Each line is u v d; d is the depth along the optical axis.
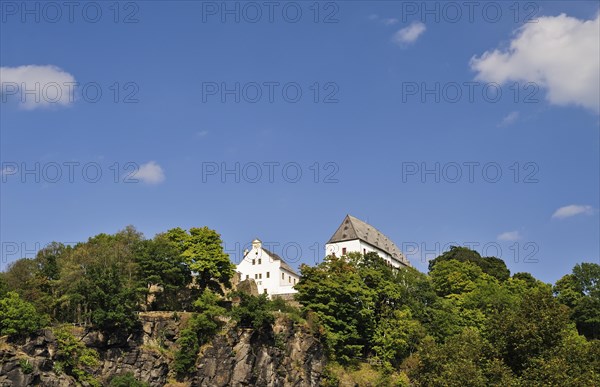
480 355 118.88
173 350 154.25
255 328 159.38
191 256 175.38
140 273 168.38
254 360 156.75
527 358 113.56
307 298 174.88
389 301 187.00
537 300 119.50
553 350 113.19
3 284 158.38
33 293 158.62
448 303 199.00
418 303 190.50
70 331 147.38
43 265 174.62
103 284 152.75
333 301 172.00
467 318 198.12
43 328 143.00
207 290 166.50
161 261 169.25
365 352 174.88
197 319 155.12
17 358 136.12
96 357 146.12
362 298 175.50
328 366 165.25
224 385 150.88
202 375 150.88
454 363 118.50
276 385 155.62
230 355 153.88
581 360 113.88
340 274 178.62
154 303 168.38
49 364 139.38
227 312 160.38
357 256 199.50
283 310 173.25
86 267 164.75
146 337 153.38
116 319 148.75
